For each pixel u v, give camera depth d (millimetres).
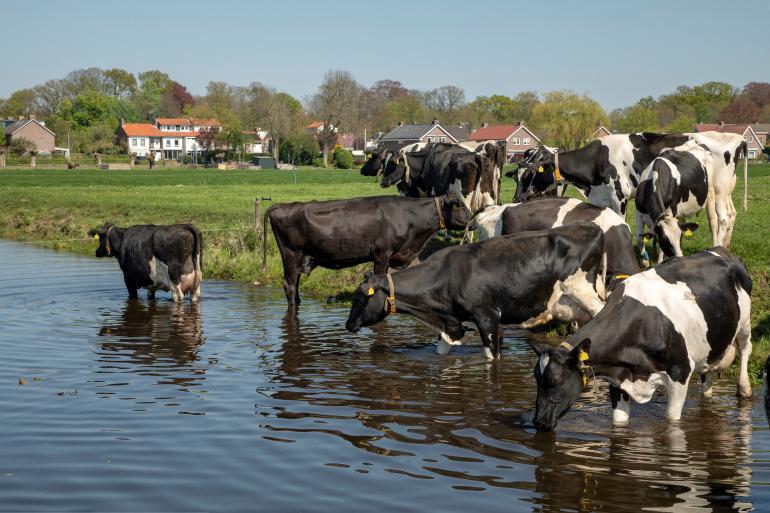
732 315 10008
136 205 42594
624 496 7812
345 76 140500
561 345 9414
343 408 10656
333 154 139125
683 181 16531
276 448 9203
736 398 10914
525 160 22328
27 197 51219
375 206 16703
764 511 7457
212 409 10641
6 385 11688
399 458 8875
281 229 17109
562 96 110562
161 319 16516
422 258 20594
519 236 12828
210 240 27016
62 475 8414
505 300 12703
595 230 12641
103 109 184625
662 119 167875
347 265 17188
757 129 154625
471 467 8602
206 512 7531
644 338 9547
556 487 8039
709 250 10430
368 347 14078
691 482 8117
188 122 181625
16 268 24359
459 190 19641
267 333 15203
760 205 29141
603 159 19031
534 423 9336
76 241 31562
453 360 13117
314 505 7684
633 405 10688
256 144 166750
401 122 157125
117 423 10062
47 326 15766
